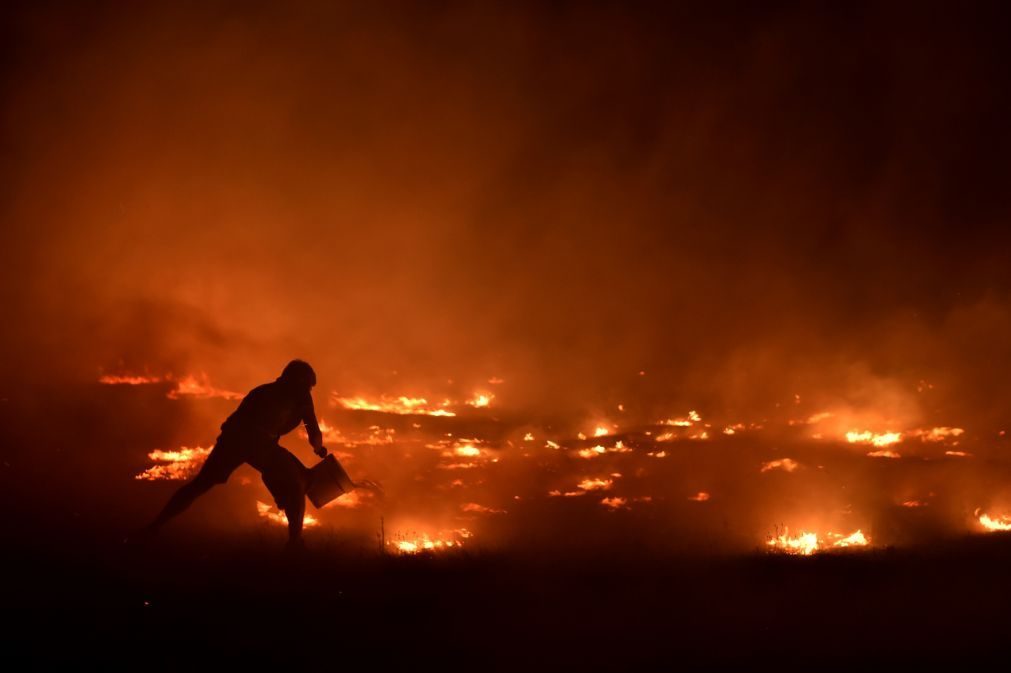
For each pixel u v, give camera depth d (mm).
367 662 6258
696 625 7043
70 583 7559
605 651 6523
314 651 6410
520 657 6395
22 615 6777
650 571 8562
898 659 6375
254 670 6090
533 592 7883
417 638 6711
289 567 8312
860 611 7332
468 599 7629
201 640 6508
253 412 8883
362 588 7844
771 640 6730
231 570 8148
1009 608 7375
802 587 7949
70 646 6270
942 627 6973
